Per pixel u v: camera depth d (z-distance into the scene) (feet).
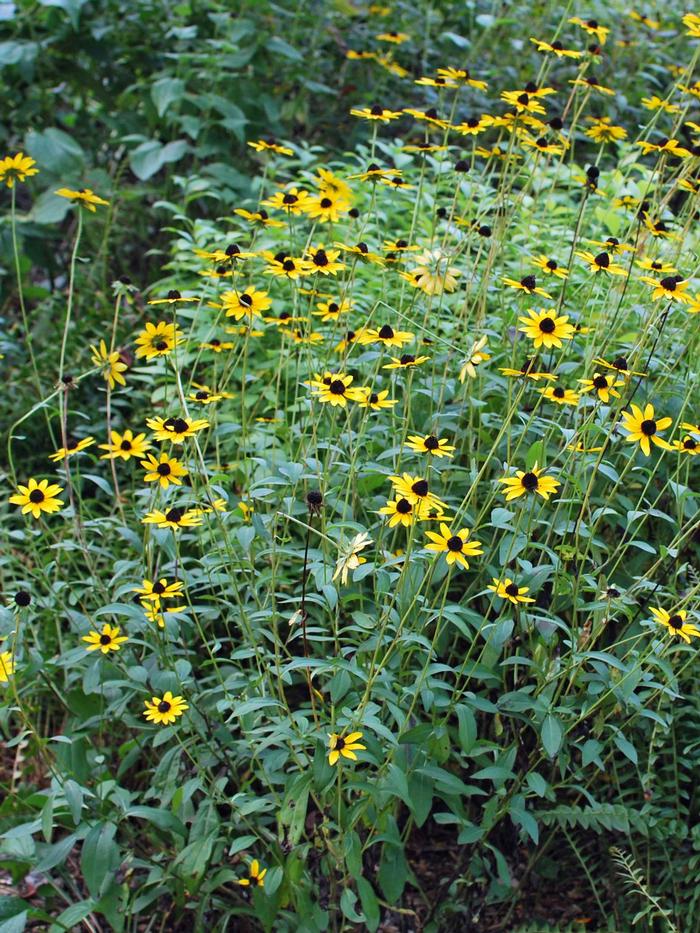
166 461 8.44
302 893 7.86
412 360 8.80
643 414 7.91
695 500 9.66
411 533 7.47
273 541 8.01
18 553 12.28
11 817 8.95
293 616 7.69
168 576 9.62
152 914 8.64
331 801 7.99
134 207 17.43
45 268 17.97
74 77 18.34
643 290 10.78
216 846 8.25
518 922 9.00
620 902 8.75
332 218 10.10
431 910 8.48
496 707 7.77
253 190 14.70
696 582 9.05
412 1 19.97
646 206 11.96
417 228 13.44
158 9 18.53
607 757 8.64
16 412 14.19
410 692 7.58
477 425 10.21
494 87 18.66
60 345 14.94
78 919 7.73
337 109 19.06
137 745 8.93
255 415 11.99
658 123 17.89
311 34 19.08
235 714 7.38
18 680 8.70
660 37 19.43
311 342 9.62
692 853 8.63
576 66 18.13
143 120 18.21
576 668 8.16
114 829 7.84
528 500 8.77
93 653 9.24
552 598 8.46
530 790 8.13
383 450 9.89
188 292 12.19
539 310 10.96
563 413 10.06
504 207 11.02
